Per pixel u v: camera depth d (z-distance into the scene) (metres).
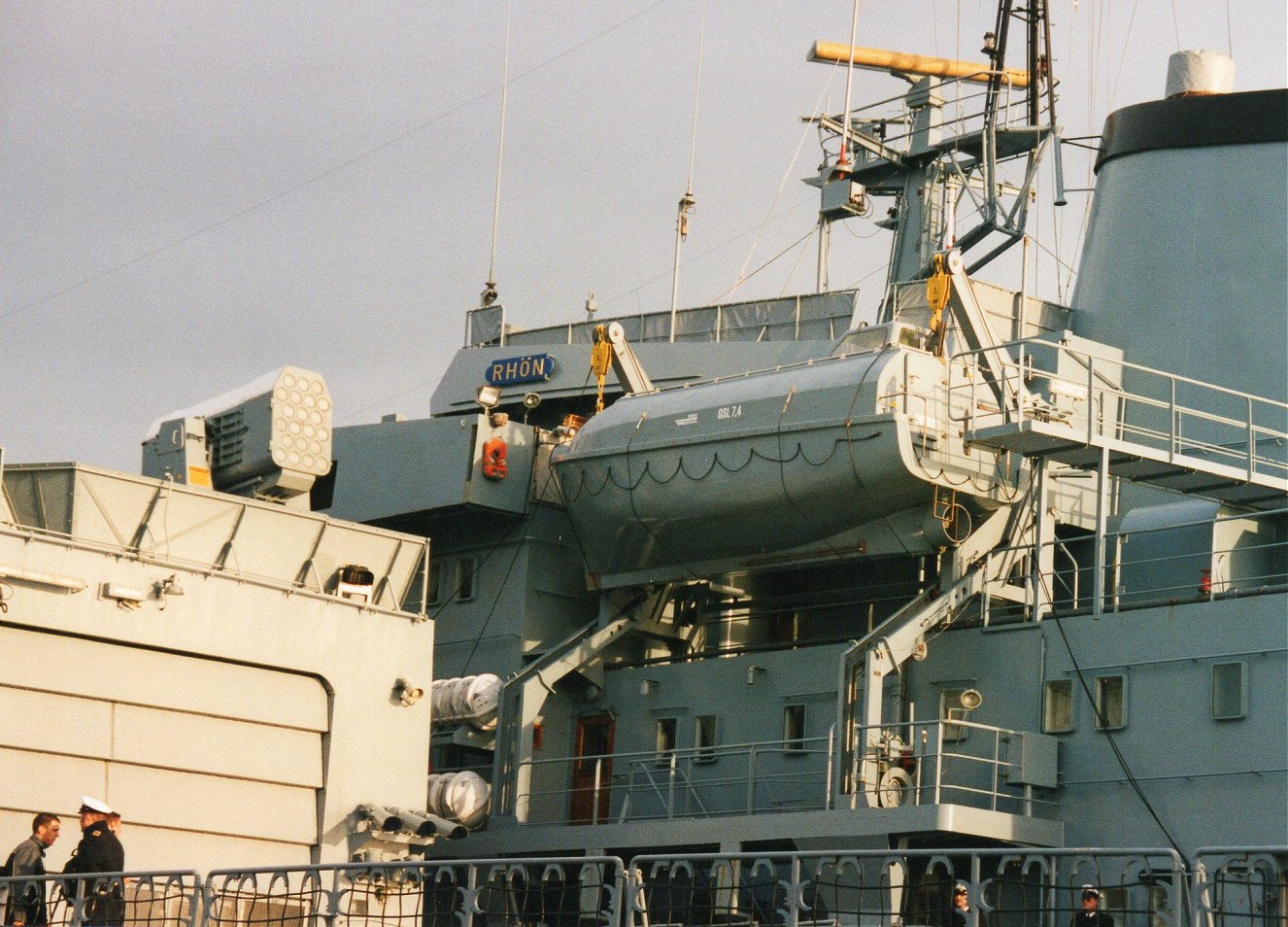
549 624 41.00
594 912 20.34
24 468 32.59
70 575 31.58
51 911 23.61
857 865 18.70
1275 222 38.22
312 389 37.00
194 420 37.72
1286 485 33.19
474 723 38.66
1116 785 31.02
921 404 33.31
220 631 33.34
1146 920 29.86
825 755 34.97
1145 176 39.97
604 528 38.28
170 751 32.47
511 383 46.38
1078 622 32.25
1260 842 29.00
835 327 42.72
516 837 36.69
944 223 42.78
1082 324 40.34
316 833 34.19
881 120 44.09
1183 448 37.44
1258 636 29.88
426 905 36.94
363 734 35.09
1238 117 39.03
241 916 32.41
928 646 34.19
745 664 37.25
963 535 33.84
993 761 30.73
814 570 38.56
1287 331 37.34
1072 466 34.44
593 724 39.56
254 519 34.78
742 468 35.09
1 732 30.50
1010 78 42.50
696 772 37.28
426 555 37.34
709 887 19.77
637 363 39.72
